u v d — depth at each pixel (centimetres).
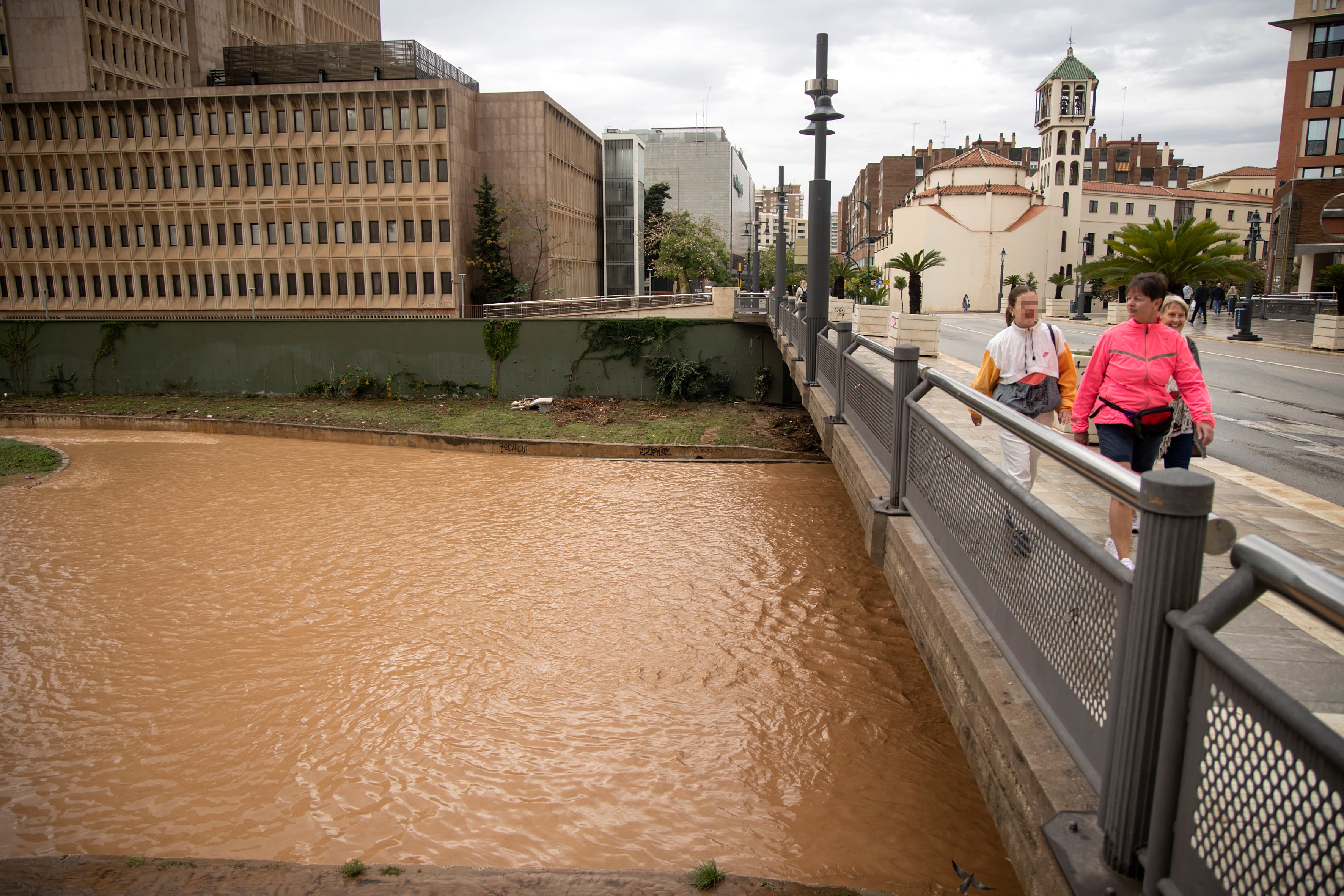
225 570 1224
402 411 2805
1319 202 4606
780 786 642
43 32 6003
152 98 5828
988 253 8006
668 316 4375
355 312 6044
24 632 995
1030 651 333
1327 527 614
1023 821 301
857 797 624
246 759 707
